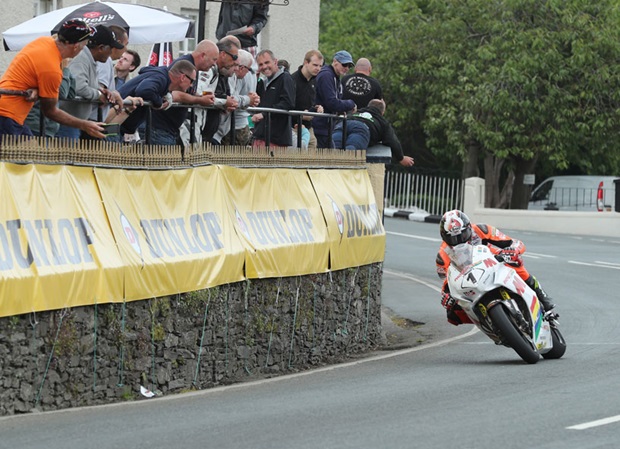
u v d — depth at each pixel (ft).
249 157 125.90
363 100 161.79
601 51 374.22
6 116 92.89
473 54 390.01
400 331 162.30
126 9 135.44
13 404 89.35
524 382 101.76
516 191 402.52
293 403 92.89
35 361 91.20
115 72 134.92
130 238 103.04
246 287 119.85
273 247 124.57
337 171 144.97
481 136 374.84
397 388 100.07
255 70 150.61
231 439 76.48
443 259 119.75
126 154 105.81
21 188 92.68
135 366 102.58
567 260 242.58
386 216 385.70
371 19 485.97
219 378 114.93
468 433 77.77
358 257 145.48
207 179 117.39
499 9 382.01
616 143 383.24
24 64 93.30
